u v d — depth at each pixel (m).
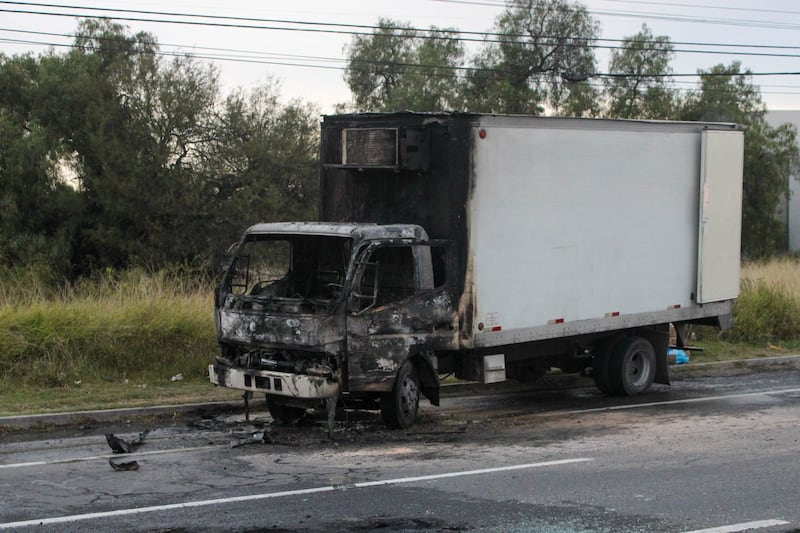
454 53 59.31
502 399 13.62
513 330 11.81
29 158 37.34
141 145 39.06
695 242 14.34
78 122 39.69
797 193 64.06
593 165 12.71
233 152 39.66
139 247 37.81
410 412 11.10
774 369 17.05
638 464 9.15
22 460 9.29
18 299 14.88
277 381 10.46
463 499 7.71
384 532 6.74
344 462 9.21
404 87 56.59
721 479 8.51
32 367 12.91
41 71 40.19
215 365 11.16
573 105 57.06
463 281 11.27
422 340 10.98
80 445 10.07
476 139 11.26
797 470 8.91
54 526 6.85
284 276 11.80
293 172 40.81
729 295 14.92
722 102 58.72
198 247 38.44
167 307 14.37
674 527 6.92
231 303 11.07
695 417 12.11
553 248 12.26
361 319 10.51
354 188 12.23
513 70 57.81
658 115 57.97
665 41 52.34
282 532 6.72
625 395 13.88
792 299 20.38
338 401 11.31
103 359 13.49
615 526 6.93
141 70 39.78
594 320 12.86
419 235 11.07
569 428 11.27
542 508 7.43
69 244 37.59
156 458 9.39
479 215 11.35
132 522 6.96
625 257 13.23
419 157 11.32
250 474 8.65
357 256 10.55
